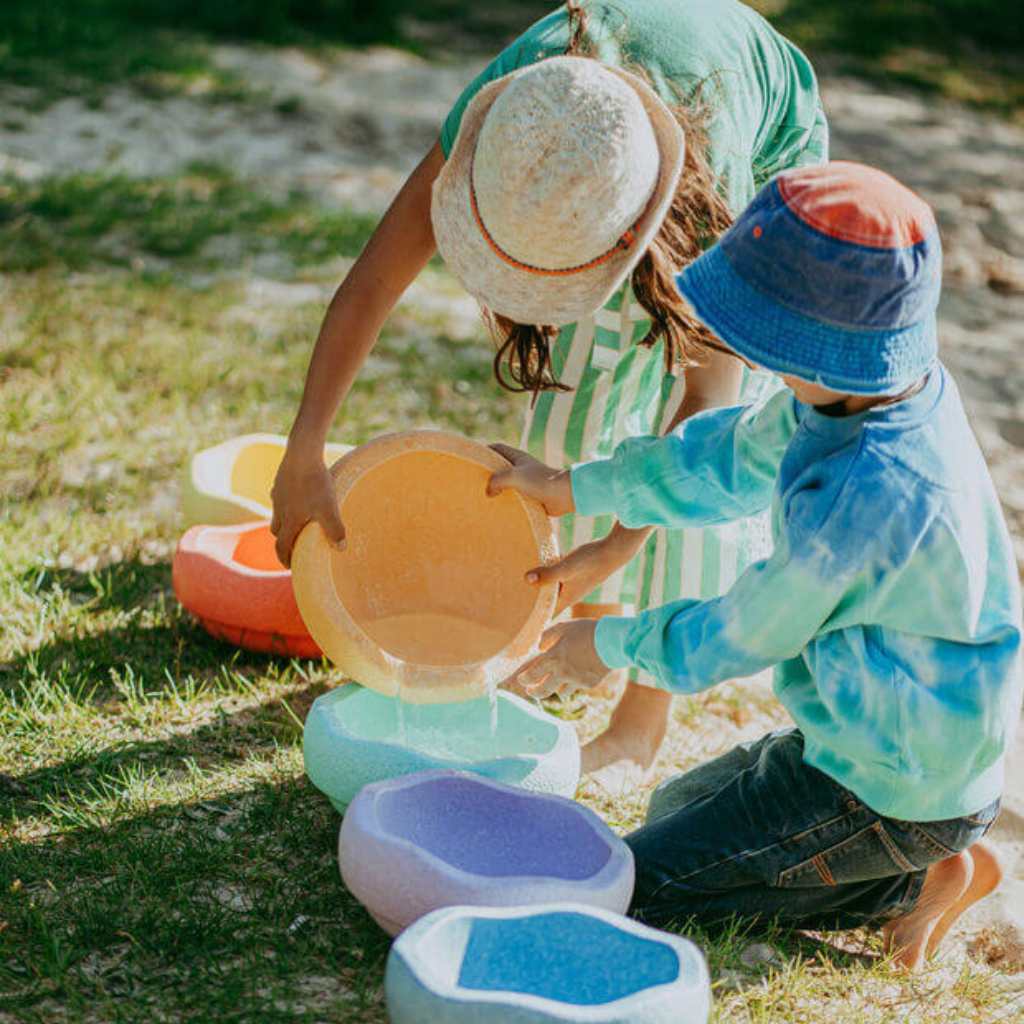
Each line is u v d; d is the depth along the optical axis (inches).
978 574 83.1
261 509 127.8
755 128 97.7
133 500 150.9
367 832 83.5
